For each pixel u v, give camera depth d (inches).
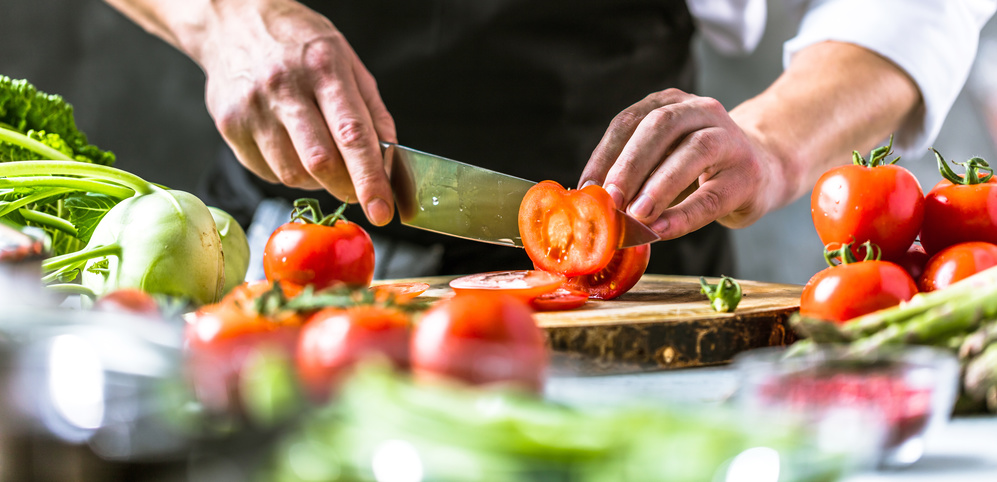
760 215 57.0
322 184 56.6
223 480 19.1
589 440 18.1
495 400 19.1
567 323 37.6
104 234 41.0
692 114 48.6
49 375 19.6
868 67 65.4
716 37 89.0
